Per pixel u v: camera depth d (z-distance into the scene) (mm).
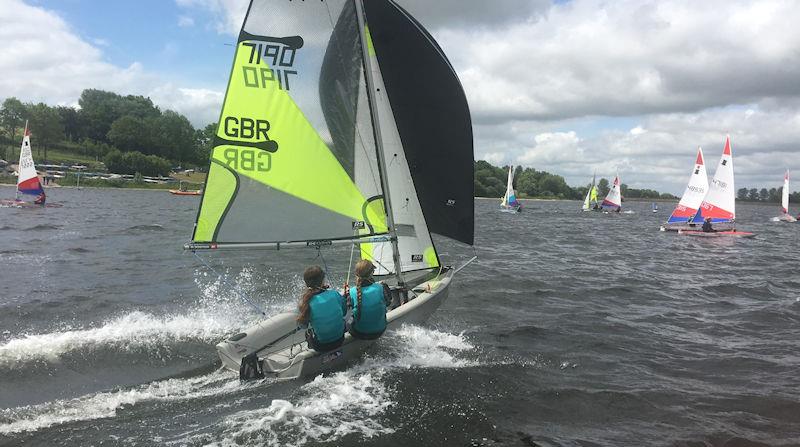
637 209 95562
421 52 7750
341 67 6480
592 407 5363
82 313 8711
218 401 5082
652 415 5215
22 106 115688
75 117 134125
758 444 4652
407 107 7887
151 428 4512
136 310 8961
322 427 4578
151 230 23250
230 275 12609
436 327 8312
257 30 5953
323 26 6312
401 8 7445
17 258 14234
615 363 6848
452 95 8047
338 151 6535
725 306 10680
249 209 6082
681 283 13453
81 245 17344
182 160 135500
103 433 4418
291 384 5508
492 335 7969
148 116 142875
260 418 4699
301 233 6359
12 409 4895
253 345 6125
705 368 6719
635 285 12922
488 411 5117
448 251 18641
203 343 7000
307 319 5656
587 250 21266
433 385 5645
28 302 9305
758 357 7195
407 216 8219
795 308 10539
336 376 5750
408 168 8086
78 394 5316
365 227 6812
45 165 103062
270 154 6152
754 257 20188
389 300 6402
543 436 4676
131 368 6059
